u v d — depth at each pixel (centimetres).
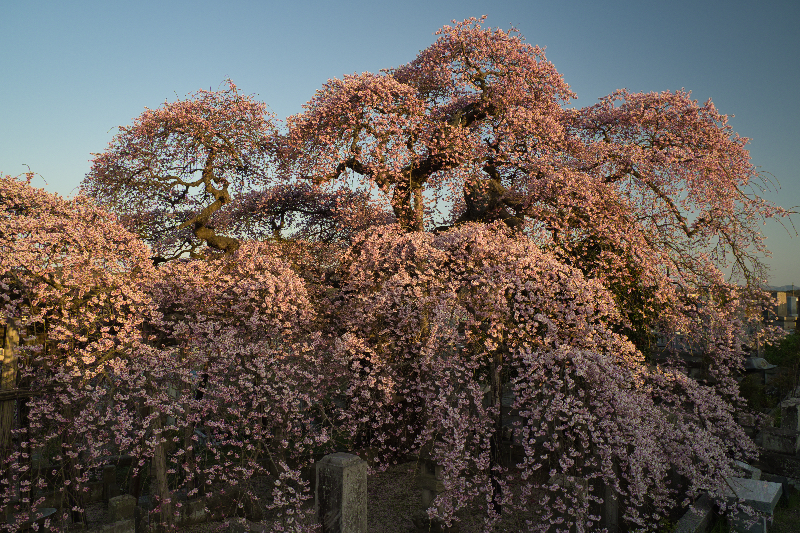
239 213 1652
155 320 979
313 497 976
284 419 972
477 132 1512
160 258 1405
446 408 876
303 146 1420
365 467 666
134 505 886
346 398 1112
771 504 826
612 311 1012
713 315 1247
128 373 893
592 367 793
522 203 1364
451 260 1084
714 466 816
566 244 1222
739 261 1309
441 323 932
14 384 831
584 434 725
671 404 1023
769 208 1288
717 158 1330
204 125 1373
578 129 1548
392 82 1333
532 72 1489
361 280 1148
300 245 1434
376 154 1282
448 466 796
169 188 1463
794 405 1120
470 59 1474
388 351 1067
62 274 880
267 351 947
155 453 884
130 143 1379
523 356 841
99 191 1407
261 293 1041
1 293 837
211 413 965
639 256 1198
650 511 810
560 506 725
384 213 1493
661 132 1371
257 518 918
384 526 895
